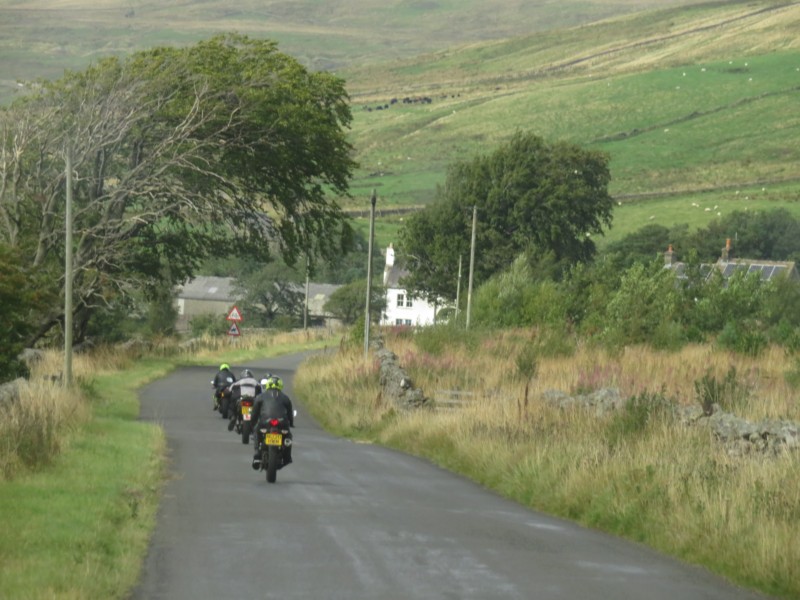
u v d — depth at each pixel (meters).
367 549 25.08
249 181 117.75
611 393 53.84
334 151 120.00
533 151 184.75
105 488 31.41
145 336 155.62
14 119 102.25
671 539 27.22
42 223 104.38
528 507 34.97
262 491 35.31
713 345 85.00
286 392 85.56
